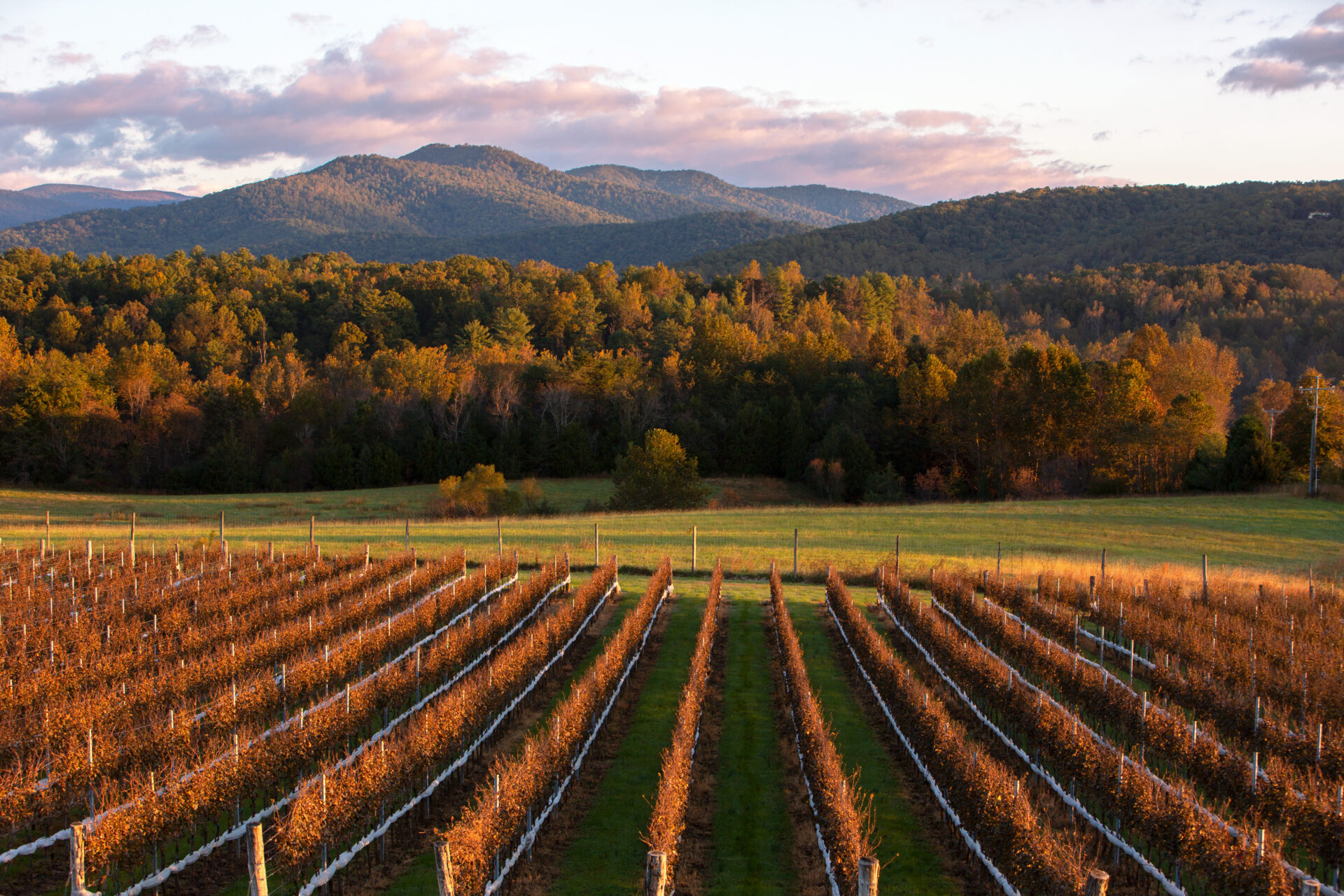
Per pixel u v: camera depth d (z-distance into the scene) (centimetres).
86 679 1767
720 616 2931
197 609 2411
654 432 6450
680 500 6369
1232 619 2523
